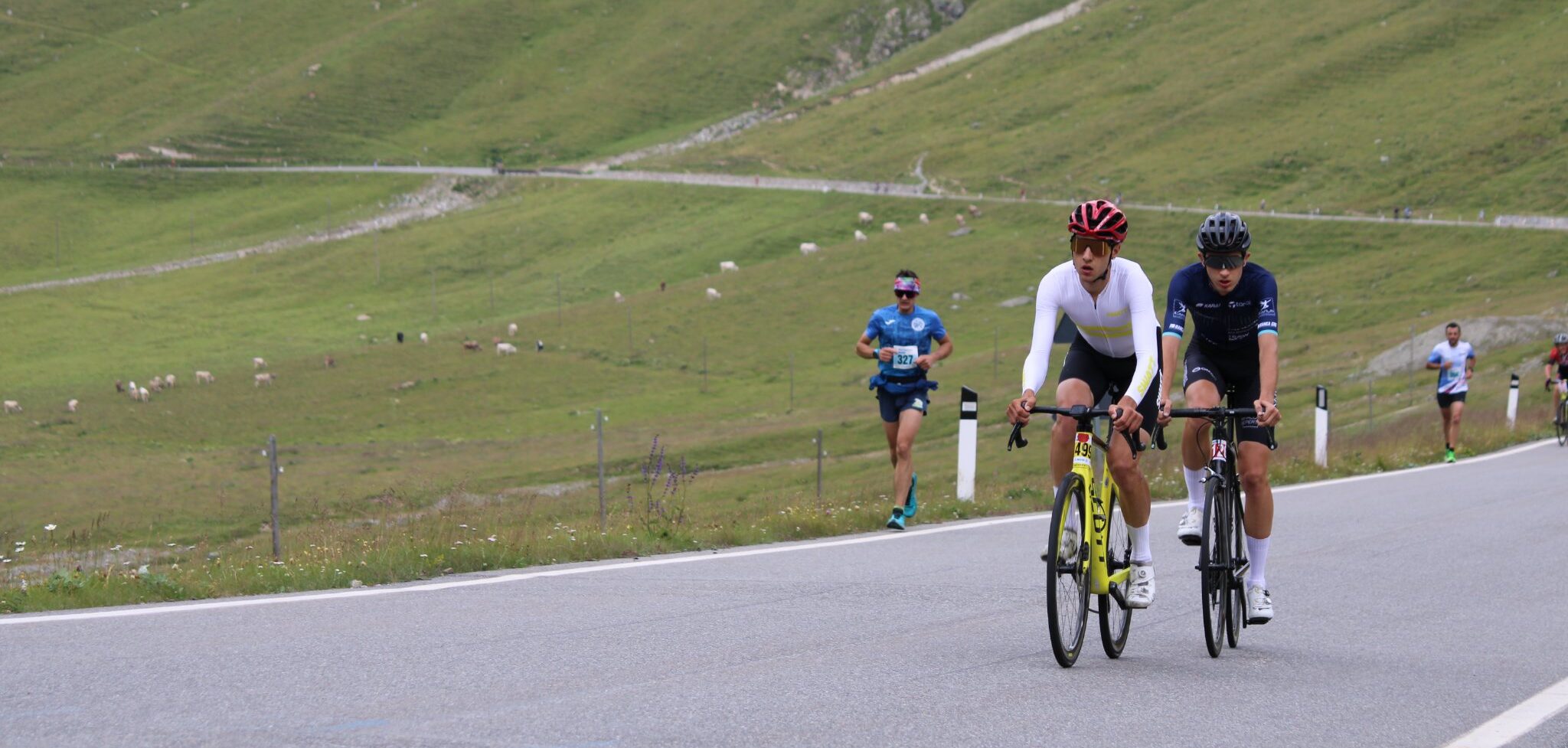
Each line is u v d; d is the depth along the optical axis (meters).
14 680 6.38
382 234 179.75
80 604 8.70
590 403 98.06
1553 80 162.12
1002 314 122.56
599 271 155.38
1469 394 44.81
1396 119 164.25
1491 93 163.75
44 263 174.00
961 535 13.23
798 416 86.44
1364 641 8.08
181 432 90.69
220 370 111.94
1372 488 18.55
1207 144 173.00
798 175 191.12
